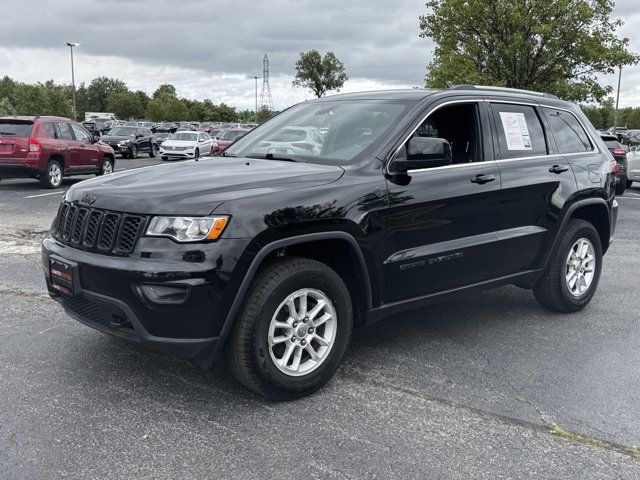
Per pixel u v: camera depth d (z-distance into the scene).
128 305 3.26
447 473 2.87
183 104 121.94
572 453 3.09
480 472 2.89
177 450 3.01
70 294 3.52
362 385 3.80
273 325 3.41
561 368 4.16
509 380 3.94
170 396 3.57
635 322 5.20
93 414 3.34
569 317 5.29
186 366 3.99
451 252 4.19
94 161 16.94
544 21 25.38
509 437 3.22
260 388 3.43
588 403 3.64
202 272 3.15
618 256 7.98
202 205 3.23
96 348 4.25
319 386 3.64
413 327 4.93
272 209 3.34
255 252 3.27
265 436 3.16
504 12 25.28
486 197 4.38
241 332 3.32
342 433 3.21
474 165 4.40
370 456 3.00
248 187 3.44
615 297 5.98
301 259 3.53
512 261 4.70
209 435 3.15
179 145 29.84
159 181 3.59
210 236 3.19
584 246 5.34
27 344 4.30
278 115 5.07
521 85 26.69
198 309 3.18
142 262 3.20
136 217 3.29
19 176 14.70
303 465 2.90
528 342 4.65
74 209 3.63
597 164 5.38
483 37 26.52
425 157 3.77
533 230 4.80
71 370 3.89
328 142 4.20
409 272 3.99
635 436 3.28
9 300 5.32
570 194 5.02
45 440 3.06
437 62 28.17
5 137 14.40
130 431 3.17
